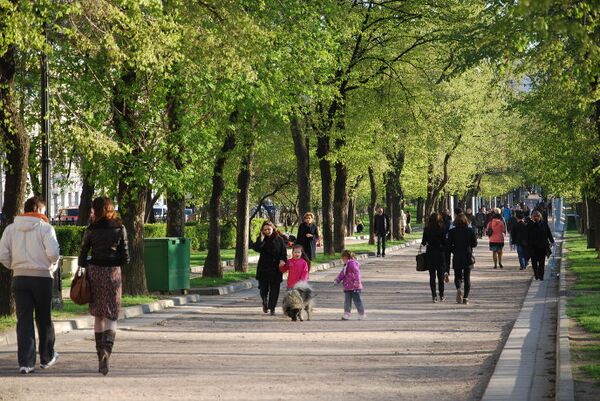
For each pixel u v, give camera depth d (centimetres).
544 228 4766
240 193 5369
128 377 1841
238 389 1686
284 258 3309
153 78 3641
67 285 4247
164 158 3728
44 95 3033
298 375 1859
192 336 2606
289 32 4369
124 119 3647
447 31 6278
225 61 3167
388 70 6769
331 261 6556
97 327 1909
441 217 3728
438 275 3741
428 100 6806
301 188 6512
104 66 3459
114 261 1919
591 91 2611
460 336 2555
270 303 3288
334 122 6731
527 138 5656
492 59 3803
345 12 5297
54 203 11356
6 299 2783
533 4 1238
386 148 8381
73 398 1603
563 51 2381
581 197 7275
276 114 4550
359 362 2055
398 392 1656
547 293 3928
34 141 3712
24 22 2383
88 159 3428
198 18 3136
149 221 9112
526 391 1608
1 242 1950
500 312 3259
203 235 8638
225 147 4866
